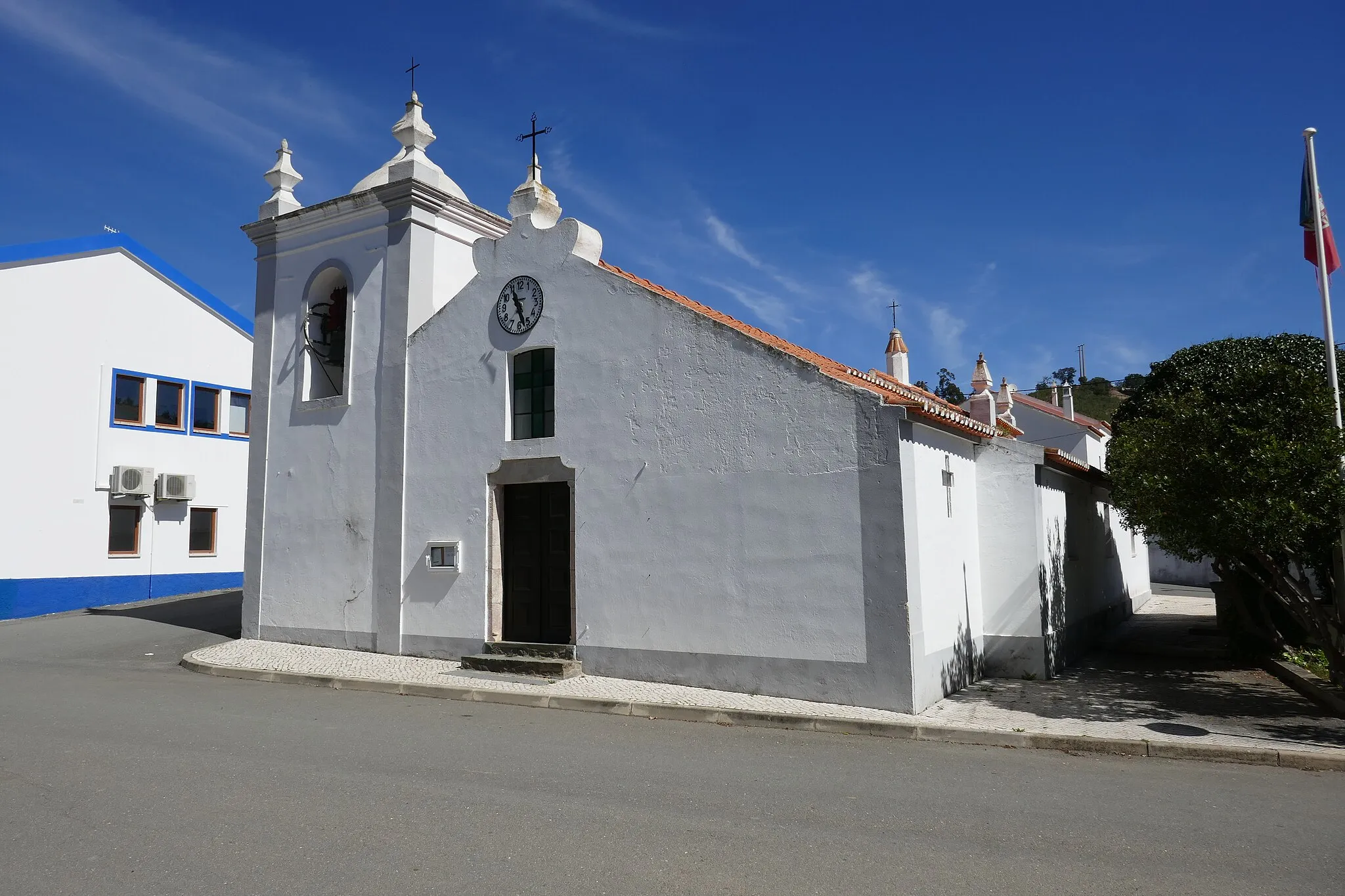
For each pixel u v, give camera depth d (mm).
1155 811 6324
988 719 9422
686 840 5590
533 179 13672
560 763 7605
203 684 12008
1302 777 7438
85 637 16969
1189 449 10008
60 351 21672
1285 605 10883
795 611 10422
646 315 11891
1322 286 11211
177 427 24281
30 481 20953
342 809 6141
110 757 7586
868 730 9133
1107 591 17969
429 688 11273
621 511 11852
